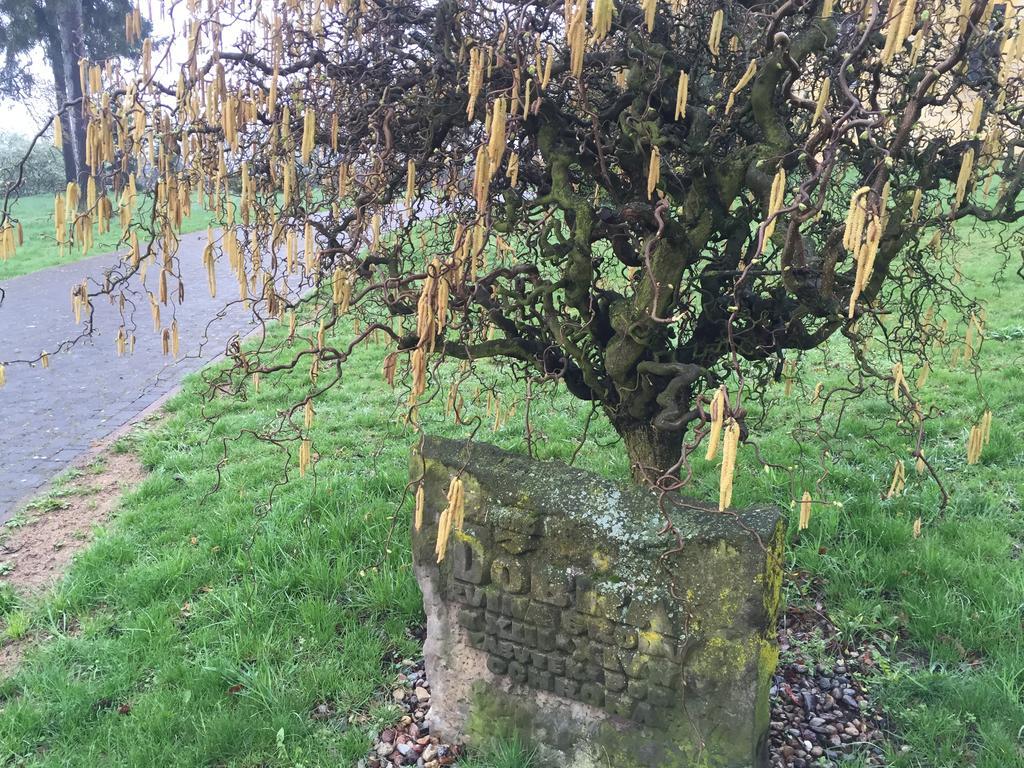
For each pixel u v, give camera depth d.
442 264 2.23
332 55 3.09
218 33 2.57
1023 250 3.99
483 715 3.30
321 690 3.68
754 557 2.59
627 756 2.96
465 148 3.12
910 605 3.98
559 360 3.56
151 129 2.75
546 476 3.02
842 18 2.65
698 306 3.92
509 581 3.08
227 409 7.66
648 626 2.80
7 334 10.88
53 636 4.27
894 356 7.56
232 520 5.21
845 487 5.22
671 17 2.86
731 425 1.76
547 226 2.94
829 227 3.41
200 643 4.04
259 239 3.24
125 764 3.30
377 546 4.79
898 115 2.84
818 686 3.61
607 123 3.05
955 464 5.46
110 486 6.22
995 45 2.74
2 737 3.50
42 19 15.03
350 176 3.02
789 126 3.12
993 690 3.38
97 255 15.70
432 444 3.26
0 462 6.74
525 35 2.64
